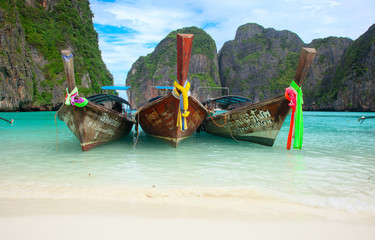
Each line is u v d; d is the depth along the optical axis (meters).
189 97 7.74
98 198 3.69
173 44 121.94
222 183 4.58
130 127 11.56
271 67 113.94
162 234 2.57
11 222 2.84
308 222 2.93
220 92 117.44
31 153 7.48
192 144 9.36
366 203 3.61
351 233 2.68
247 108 8.27
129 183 4.53
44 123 19.11
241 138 9.61
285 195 3.92
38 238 2.47
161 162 6.38
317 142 9.89
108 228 2.70
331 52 99.50
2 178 4.84
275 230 2.71
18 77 42.34
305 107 93.25
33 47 52.59
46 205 3.39
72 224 2.79
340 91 73.56
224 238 2.50
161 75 109.75
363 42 74.50
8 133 12.65
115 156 7.12
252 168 5.76
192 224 2.82
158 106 8.09
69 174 5.17
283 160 6.61
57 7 69.50
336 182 4.69
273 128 8.05
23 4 58.44
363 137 11.52
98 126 7.90
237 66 123.25
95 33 86.25
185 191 4.04
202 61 118.38
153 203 3.49
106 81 75.19
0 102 38.84
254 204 3.51
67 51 6.10
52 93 50.38
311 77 97.19
